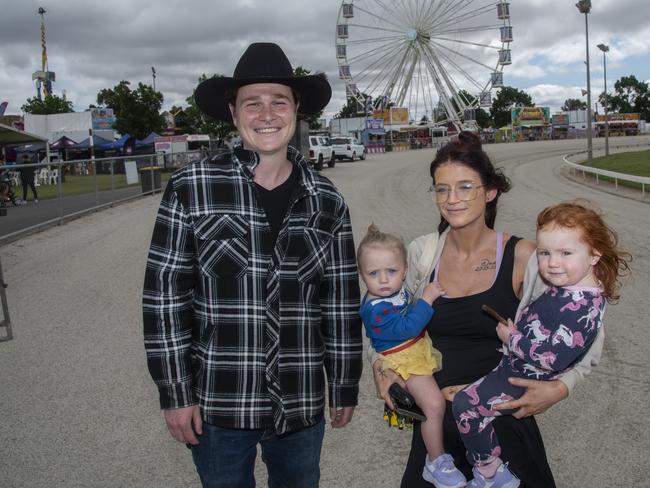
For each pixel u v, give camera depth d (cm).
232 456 220
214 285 213
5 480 353
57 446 392
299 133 2242
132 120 4338
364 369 514
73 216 1422
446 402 234
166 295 212
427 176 2483
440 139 6084
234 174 217
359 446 391
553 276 211
